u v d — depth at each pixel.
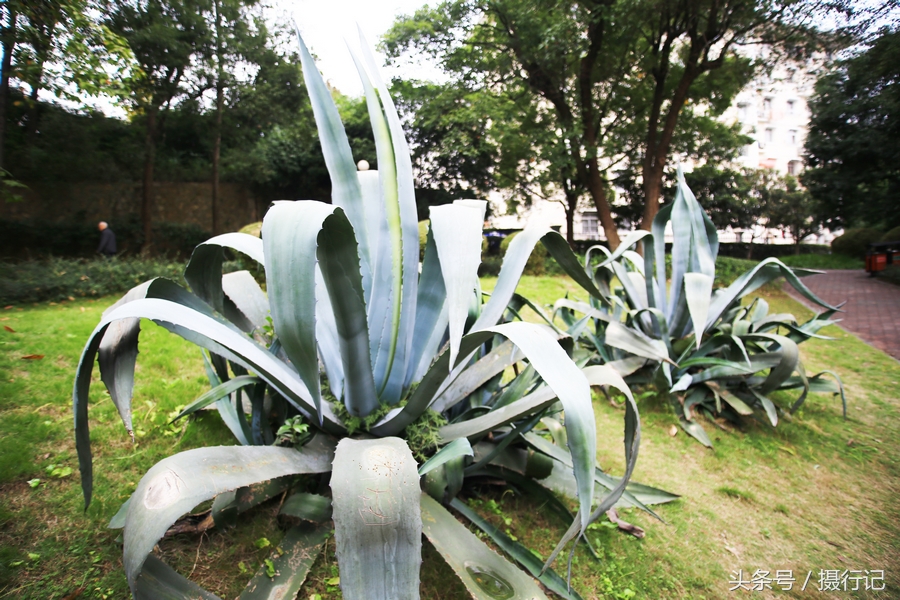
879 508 2.69
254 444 2.18
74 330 4.25
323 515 1.76
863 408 4.07
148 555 1.23
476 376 2.37
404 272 2.14
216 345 1.89
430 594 1.76
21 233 12.80
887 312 8.55
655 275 4.50
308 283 1.27
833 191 18.22
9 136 12.37
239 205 18.23
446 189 19.67
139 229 14.86
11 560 1.72
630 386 4.03
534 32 10.62
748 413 3.42
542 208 24.02
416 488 1.33
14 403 2.76
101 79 5.93
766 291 10.20
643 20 9.88
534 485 2.26
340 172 2.20
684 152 16.66
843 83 14.78
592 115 12.45
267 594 1.56
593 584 1.96
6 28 5.39
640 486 2.56
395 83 13.77
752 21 9.59
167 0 10.98
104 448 2.42
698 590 2.02
